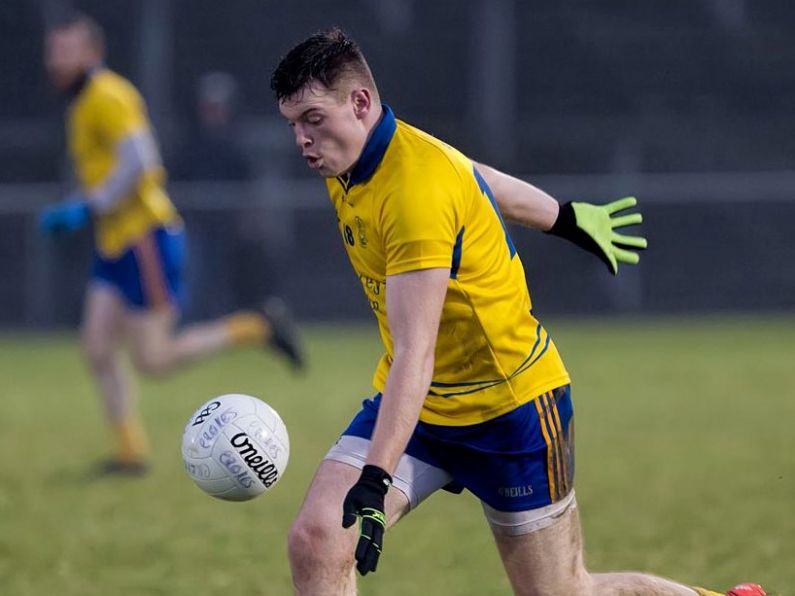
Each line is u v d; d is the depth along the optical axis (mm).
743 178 69062
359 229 14477
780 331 62375
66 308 67062
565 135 80938
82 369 54031
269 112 85062
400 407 13484
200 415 15531
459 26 90000
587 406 41750
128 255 32219
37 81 83875
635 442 35406
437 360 15195
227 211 63969
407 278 13836
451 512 27516
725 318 68625
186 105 82312
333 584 14492
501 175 16703
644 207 69312
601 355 54375
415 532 25594
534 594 15719
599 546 24016
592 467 32031
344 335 64062
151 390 47688
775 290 69250
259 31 88312
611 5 92250
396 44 88500
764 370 49312
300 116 14078
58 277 67000
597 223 17359
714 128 83562
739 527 25484
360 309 68312
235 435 15250
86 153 32281
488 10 78688
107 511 28078
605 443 35281
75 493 30156
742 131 83688
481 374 15156
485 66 78625
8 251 67062
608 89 86812
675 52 89000
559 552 15586
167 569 22922
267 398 44688
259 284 61156
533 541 15477
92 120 31984
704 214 69125
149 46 76375
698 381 46750
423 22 91062
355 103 14148
